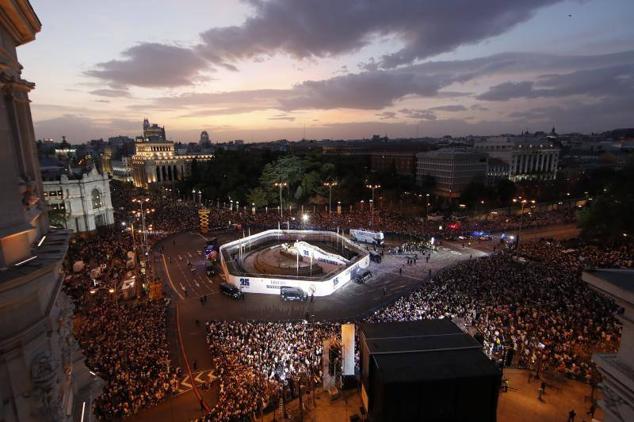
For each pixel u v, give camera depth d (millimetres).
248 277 49062
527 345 30453
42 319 8570
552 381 25875
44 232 11844
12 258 8180
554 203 109938
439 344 17250
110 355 29984
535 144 179250
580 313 34750
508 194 104312
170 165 190500
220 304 45688
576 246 64312
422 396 15180
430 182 134750
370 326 19125
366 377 17625
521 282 43562
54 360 8945
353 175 111812
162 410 25938
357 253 63531
